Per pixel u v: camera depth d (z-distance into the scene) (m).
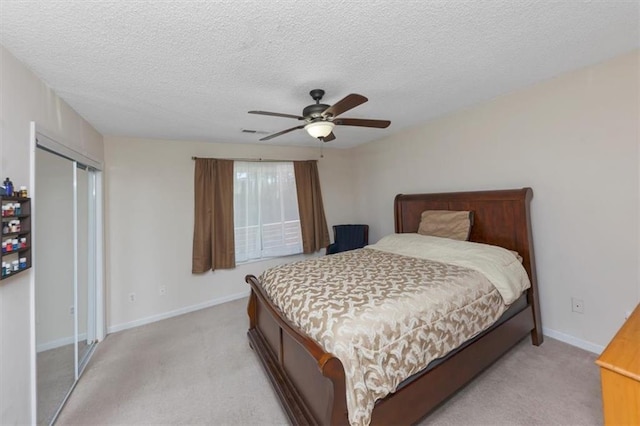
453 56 1.86
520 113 2.62
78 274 2.53
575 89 2.26
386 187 4.30
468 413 1.74
